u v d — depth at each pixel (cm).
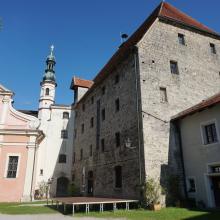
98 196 2392
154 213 1315
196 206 1578
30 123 2494
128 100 2059
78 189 3062
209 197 1530
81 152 3181
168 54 2109
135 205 1691
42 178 3478
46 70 4241
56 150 3653
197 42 2330
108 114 2439
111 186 2145
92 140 2806
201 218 1095
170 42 2169
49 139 3688
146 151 1708
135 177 1772
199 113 1692
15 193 2239
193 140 1717
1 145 2358
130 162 1877
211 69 2292
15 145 2388
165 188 1645
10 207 1789
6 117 2484
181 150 1816
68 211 1560
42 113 3838
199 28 2367
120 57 2239
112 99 2395
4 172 2278
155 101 1886
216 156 1520
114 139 2223
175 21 2252
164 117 1873
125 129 2044
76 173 3262
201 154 1633
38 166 3516
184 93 2042
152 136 1772
